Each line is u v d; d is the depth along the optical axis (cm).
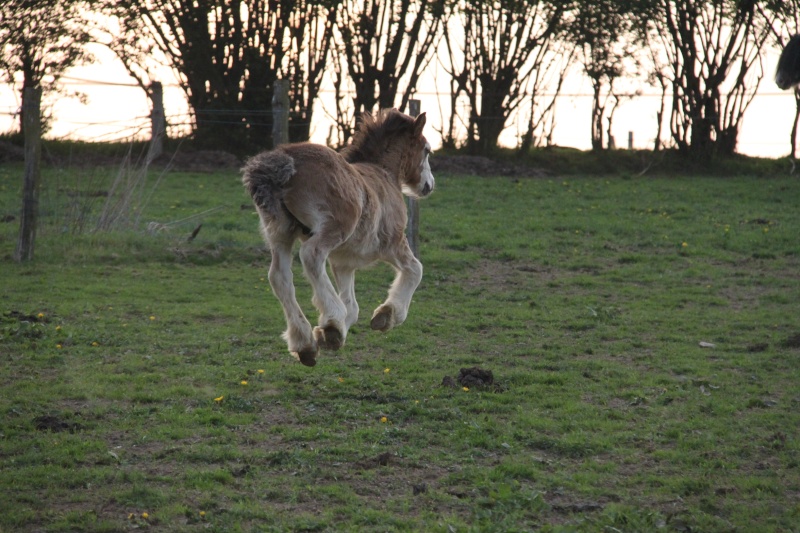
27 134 1540
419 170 882
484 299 1439
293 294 736
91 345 1043
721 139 3662
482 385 926
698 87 3550
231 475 675
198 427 778
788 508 641
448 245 1902
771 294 1495
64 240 1672
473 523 601
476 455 734
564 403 878
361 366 1003
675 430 796
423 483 666
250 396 874
